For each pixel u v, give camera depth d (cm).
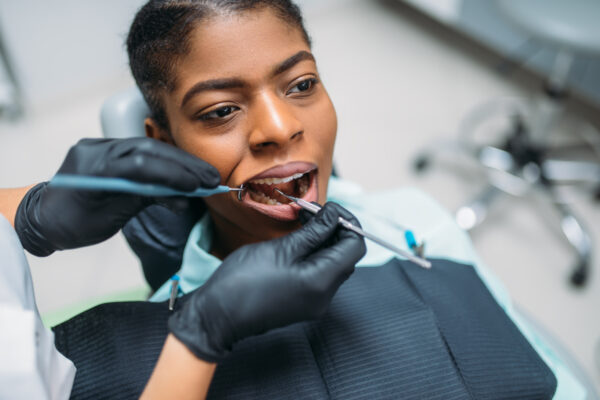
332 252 53
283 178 60
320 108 60
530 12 141
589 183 183
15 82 200
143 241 83
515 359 65
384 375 60
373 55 237
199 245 73
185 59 55
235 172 59
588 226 172
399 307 66
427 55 236
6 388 45
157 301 70
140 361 59
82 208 55
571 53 143
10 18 186
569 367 88
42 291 153
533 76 223
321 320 64
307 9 251
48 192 56
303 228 55
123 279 156
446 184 187
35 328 47
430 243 83
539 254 166
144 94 64
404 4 260
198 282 71
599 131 203
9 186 183
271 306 51
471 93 218
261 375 59
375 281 70
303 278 51
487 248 168
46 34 195
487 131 202
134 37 59
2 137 201
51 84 208
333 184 89
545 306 153
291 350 61
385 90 221
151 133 68
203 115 57
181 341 50
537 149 177
